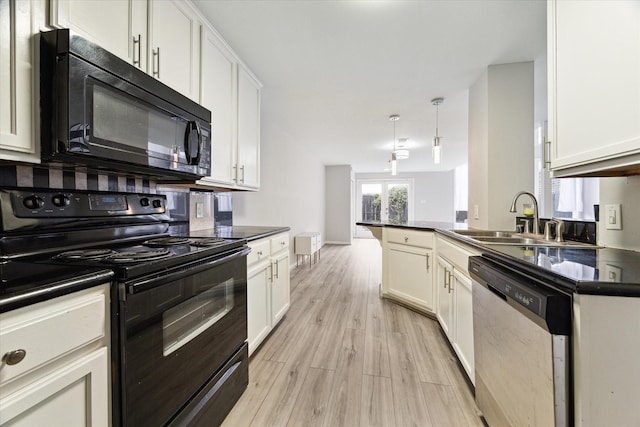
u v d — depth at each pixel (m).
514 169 2.32
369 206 9.41
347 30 1.87
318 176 7.12
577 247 1.39
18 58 0.82
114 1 1.13
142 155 1.18
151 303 0.91
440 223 3.35
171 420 1.01
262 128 3.68
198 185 1.96
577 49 1.10
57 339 0.67
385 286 3.22
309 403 1.50
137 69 1.15
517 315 0.99
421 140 4.91
